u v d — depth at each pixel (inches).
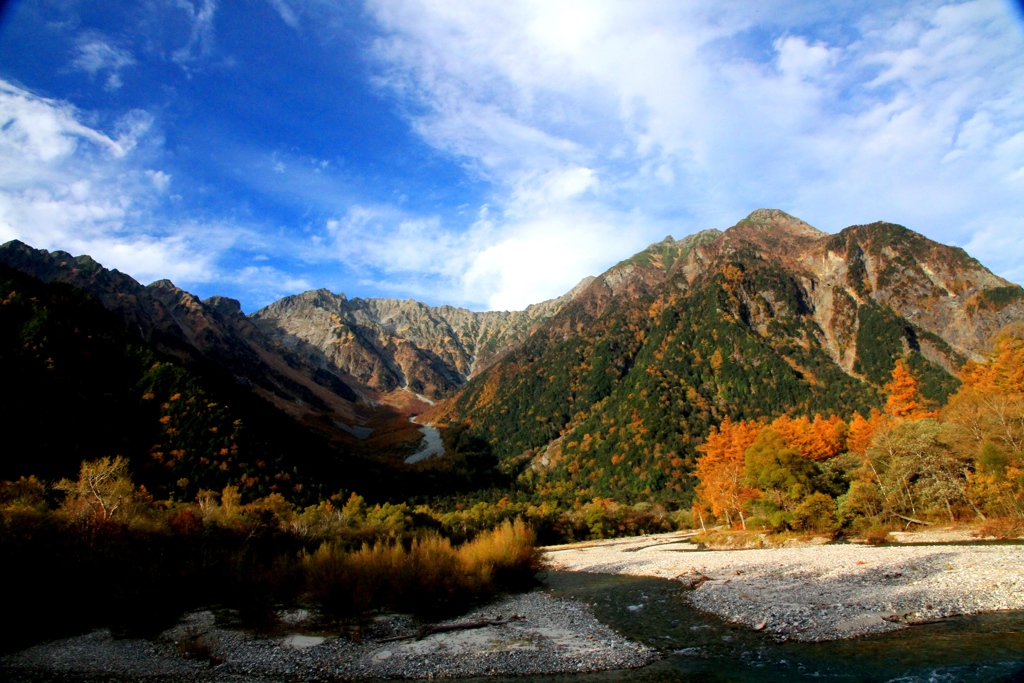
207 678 749.3
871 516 2048.5
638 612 1068.5
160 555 1389.0
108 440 4104.3
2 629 1003.3
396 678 716.0
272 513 2027.6
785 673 620.1
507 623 1010.1
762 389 7249.0
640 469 6279.5
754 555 1904.5
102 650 925.2
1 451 3393.2
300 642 925.8
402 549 1305.4
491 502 5954.7
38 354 4441.4
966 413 2012.8
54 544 1237.1
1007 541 1414.9
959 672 568.4
